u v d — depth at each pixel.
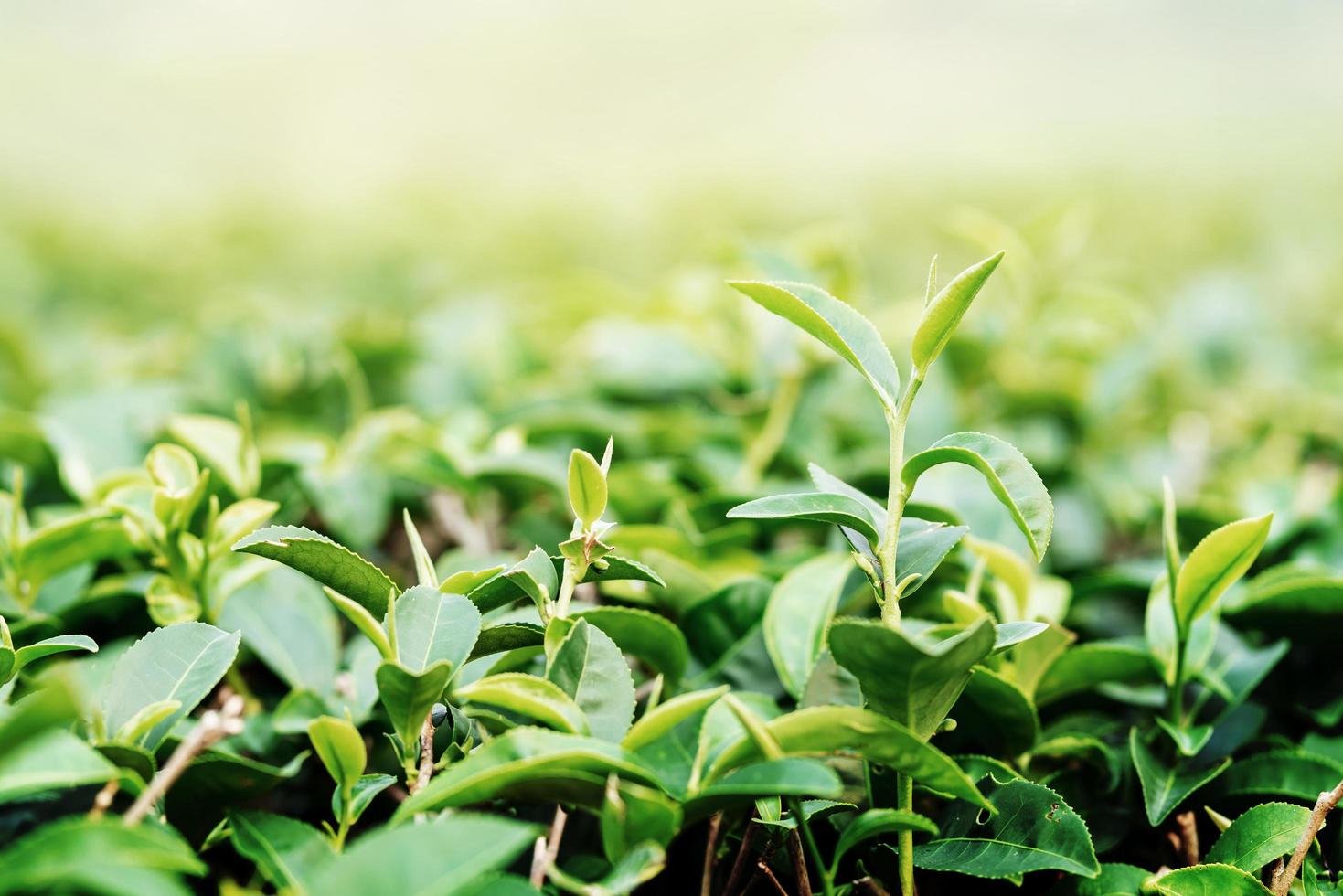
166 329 1.74
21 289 2.04
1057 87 4.00
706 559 0.97
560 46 4.55
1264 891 0.76
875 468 1.00
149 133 3.63
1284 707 0.91
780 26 4.68
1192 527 1.01
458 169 3.45
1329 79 3.73
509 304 1.68
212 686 0.78
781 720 0.72
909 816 0.74
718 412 1.22
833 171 3.19
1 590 0.89
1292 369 1.48
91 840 0.69
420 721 0.75
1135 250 2.25
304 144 3.66
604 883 0.72
